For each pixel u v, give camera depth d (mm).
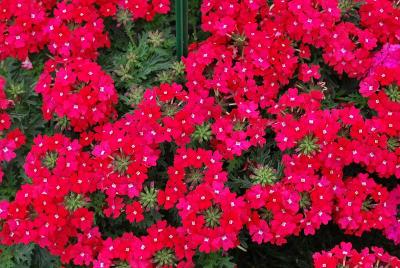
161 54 697
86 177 638
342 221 642
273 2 717
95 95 651
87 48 690
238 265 713
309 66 696
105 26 726
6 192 672
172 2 751
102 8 704
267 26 690
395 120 646
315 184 634
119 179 629
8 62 702
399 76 654
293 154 649
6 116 658
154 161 634
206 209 620
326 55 679
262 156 661
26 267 646
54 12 694
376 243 714
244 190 675
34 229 633
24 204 628
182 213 616
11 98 674
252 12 697
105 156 634
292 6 677
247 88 673
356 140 645
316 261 606
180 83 693
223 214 610
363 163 660
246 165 661
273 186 635
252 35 680
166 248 634
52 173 654
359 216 638
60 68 676
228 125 644
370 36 681
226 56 685
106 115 669
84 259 636
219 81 668
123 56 699
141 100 665
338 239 714
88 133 676
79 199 632
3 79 666
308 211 631
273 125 647
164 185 666
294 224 625
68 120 666
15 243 643
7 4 701
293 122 638
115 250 627
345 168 692
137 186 629
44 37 698
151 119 639
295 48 701
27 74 707
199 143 667
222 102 670
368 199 654
